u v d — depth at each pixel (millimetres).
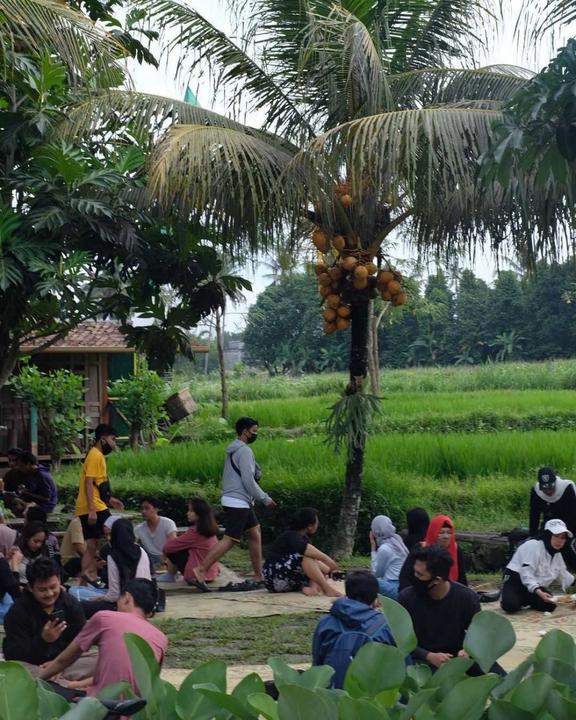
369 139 9719
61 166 10484
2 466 22016
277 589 11125
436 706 3338
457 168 10570
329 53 11789
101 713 3059
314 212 12094
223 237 11703
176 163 10562
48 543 11750
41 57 10547
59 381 21500
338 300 12266
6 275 10164
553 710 3137
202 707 3348
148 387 22797
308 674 3531
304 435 25969
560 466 17266
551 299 65812
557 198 10320
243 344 75062
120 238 10922
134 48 13133
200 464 17531
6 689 2957
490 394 35406
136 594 5934
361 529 13969
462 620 6156
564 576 10023
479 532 13000
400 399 33531
